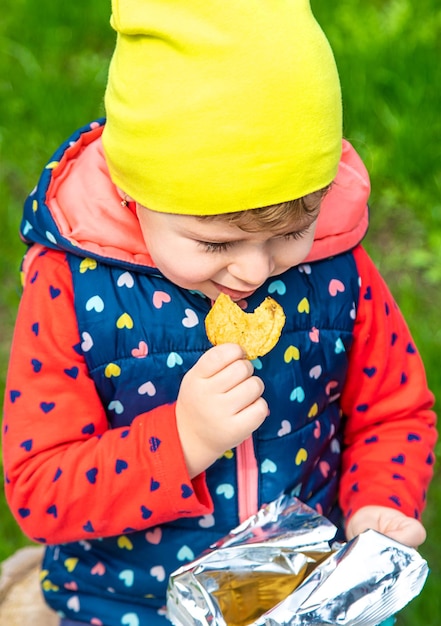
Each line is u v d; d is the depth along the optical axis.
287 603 1.68
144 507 1.76
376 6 4.84
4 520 3.09
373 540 1.72
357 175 1.95
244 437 1.71
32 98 4.32
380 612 1.68
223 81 1.50
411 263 3.88
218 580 1.76
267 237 1.59
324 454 2.02
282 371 1.87
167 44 1.52
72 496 1.77
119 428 1.81
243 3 1.49
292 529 1.83
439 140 4.10
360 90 4.22
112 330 1.79
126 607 1.98
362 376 2.01
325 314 1.91
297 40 1.51
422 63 4.32
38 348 1.81
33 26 4.77
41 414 1.80
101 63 4.58
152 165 1.56
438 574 2.94
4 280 3.75
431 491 3.14
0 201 3.92
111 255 1.78
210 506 1.79
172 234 1.61
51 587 2.04
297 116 1.51
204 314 1.82
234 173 1.52
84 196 1.81
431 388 3.31
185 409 1.72
